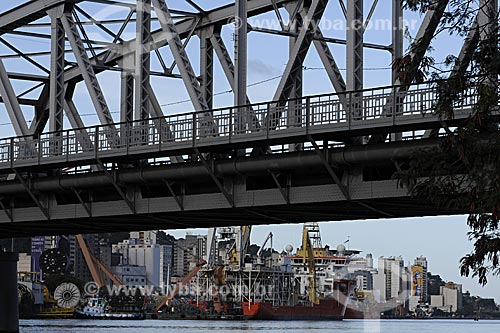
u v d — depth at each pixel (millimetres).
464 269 37625
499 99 37406
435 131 59188
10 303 110125
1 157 82875
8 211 85000
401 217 68688
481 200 36469
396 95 57562
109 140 74188
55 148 79250
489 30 39188
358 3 65312
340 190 62188
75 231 91562
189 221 78375
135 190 74438
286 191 64750
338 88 71312
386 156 58625
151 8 84438
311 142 61562
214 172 67625
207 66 88688
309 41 68625
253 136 64750
